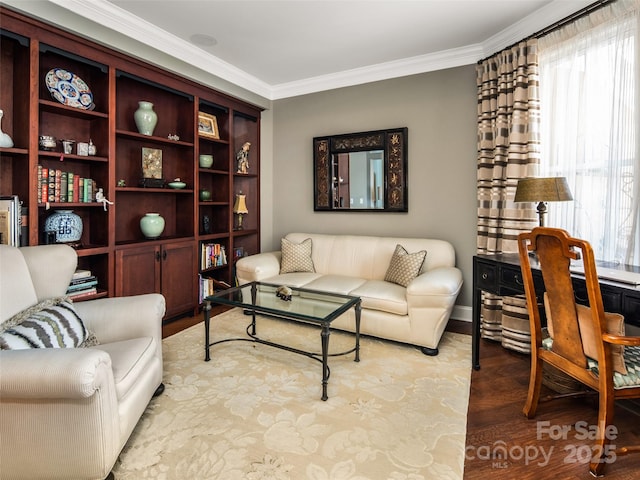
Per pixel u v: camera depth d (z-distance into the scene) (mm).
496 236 3025
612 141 2260
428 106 3590
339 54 3475
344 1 2574
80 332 1759
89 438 1331
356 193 4008
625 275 1772
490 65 3086
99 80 2852
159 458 1574
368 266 3602
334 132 4145
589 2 2354
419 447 1660
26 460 1343
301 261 3736
